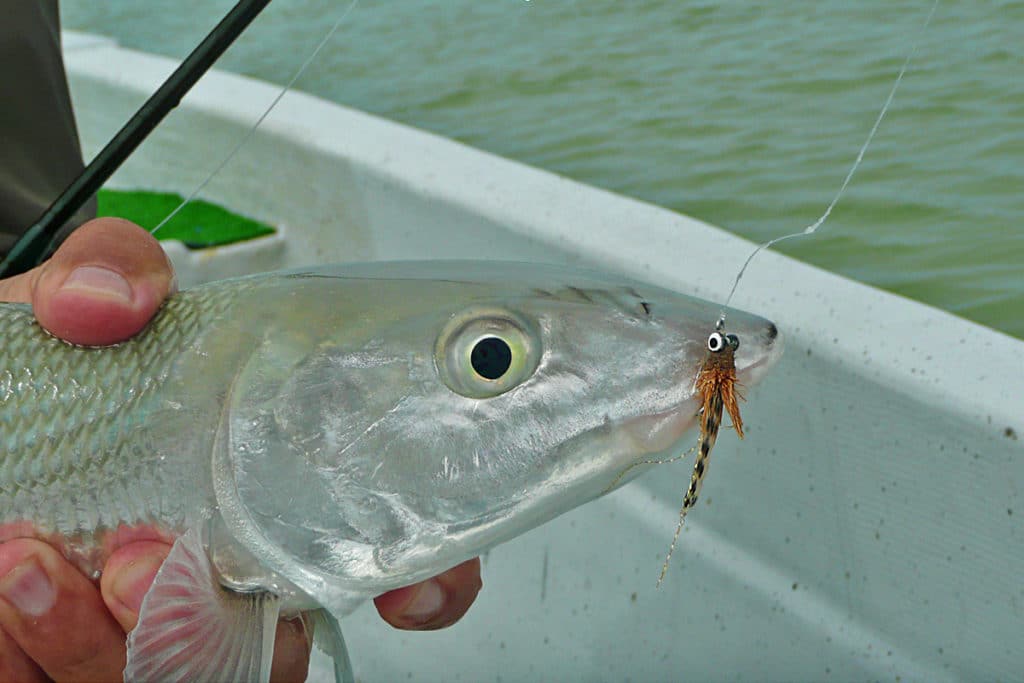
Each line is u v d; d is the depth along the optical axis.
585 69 1.68
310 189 0.96
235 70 2.05
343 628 0.74
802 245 1.06
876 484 0.61
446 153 0.90
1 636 0.49
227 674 0.45
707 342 0.45
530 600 0.73
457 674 0.71
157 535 0.46
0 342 0.47
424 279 0.47
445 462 0.45
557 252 0.74
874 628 0.62
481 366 0.45
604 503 0.72
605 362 0.45
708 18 1.80
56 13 0.70
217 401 0.46
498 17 2.08
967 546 0.58
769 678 0.65
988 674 0.58
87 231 0.47
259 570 0.46
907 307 0.63
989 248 1.00
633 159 1.33
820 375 0.62
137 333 0.47
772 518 0.66
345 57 2.02
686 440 0.46
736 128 1.35
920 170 1.15
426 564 0.46
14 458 0.47
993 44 1.42
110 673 0.49
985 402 0.57
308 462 0.46
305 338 0.46
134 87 1.21
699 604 0.68
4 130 0.67
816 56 1.52
